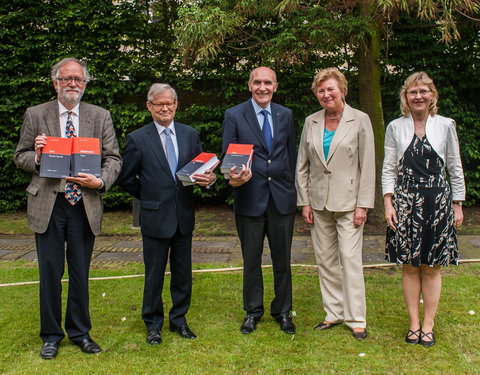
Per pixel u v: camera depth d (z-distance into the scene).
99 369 2.72
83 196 2.87
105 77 7.11
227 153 3.04
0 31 6.91
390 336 3.15
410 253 2.98
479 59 6.94
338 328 3.30
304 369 2.72
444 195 2.95
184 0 6.35
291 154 3.36
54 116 2.90
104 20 6.99
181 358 2.86
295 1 5.40
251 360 2.83
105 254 5.22
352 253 3.21
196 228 6.48
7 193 7.43
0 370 2.71
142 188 3.13
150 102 3.10
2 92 7.18
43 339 2.96
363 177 3.21
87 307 3.02
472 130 7.04
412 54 6.89
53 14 7.09
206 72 7.14
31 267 4.73
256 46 6.73
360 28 5.54
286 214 3.26
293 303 3.78
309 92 7.08
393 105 7.15
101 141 3.01
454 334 3.14
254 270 3.31
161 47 7.32
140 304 3.75
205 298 3.88
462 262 4.73
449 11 5.16
